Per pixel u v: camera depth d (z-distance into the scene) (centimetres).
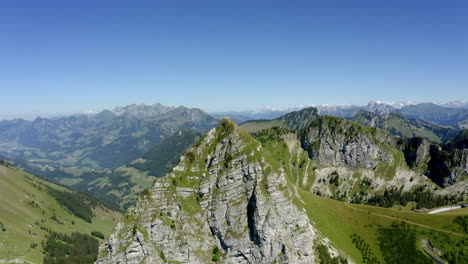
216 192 17362
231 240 16375
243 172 17462
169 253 15725
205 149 18925
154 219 15950
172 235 16062
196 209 17125
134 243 15062
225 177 17512
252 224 16400
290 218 16988
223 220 16888
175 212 16750
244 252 16288
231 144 18375
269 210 16388
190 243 16188
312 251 17200
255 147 18212
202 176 18012
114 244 15238
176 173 17900
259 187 16875
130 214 16100
